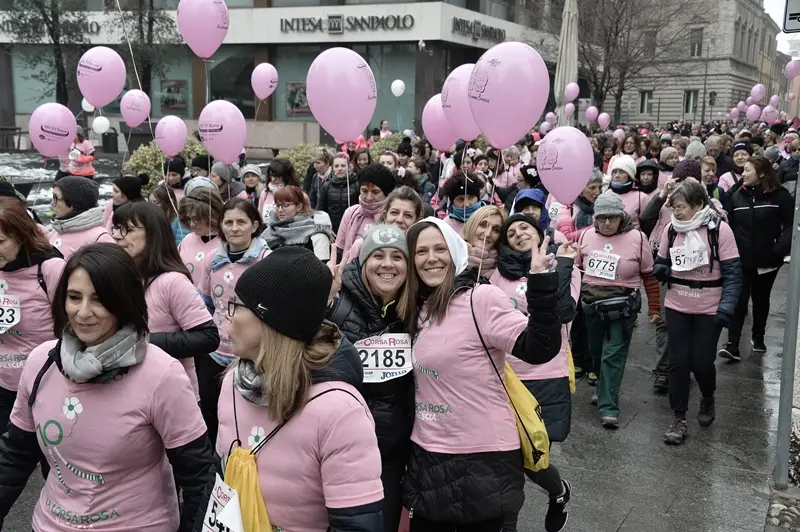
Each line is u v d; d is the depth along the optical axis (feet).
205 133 21.33
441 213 21.57
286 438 6.46
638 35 105.19
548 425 12.96
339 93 16.81
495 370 9.47
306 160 52.70
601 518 14.21
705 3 129.18
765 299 24.94
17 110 121.70
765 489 15.49
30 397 7.62
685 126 112.57
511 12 127.13
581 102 128.36
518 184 24.76
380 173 18.43
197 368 14.06
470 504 9.34
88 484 7.43
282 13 110.52
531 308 8.81
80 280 7.15
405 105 109.50
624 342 18.83
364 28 107.65
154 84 117.19
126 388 7.38
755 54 198.49
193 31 21.48
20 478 8.04
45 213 40.42
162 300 11.40
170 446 7.61
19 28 102.42
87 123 112.06
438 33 104.83
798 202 14.48
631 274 18.86
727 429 18.84
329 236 16.67
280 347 6.43
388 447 10.01
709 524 14.01
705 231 17.58
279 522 6.48
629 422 19.39
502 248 13.46
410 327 9.93
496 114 13.05
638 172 24.90
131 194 19.86
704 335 17.90
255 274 6.48
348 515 6.32
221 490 6.65
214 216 15.81
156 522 7.71
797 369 16.02
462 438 9.41
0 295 12.17
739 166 32.04
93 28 104.83
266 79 33.27
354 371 7.11
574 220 22.35
